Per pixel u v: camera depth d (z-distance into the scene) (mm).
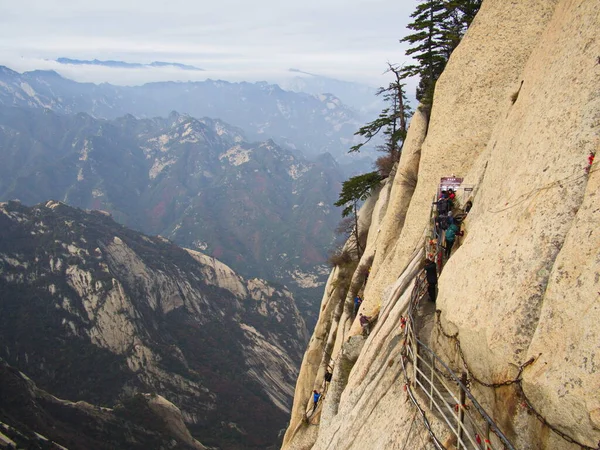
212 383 184500
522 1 24422
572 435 7867
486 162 18656
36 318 182125
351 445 16375
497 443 9875
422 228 27078
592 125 9945
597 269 8109
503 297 10336
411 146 34906
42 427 105500
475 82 25797
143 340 184375
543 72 13023
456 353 12281
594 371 7480
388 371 16844
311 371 47812
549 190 10375
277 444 162125
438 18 38344
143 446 120062
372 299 29766
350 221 63562
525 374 9000
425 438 11859
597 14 11117
